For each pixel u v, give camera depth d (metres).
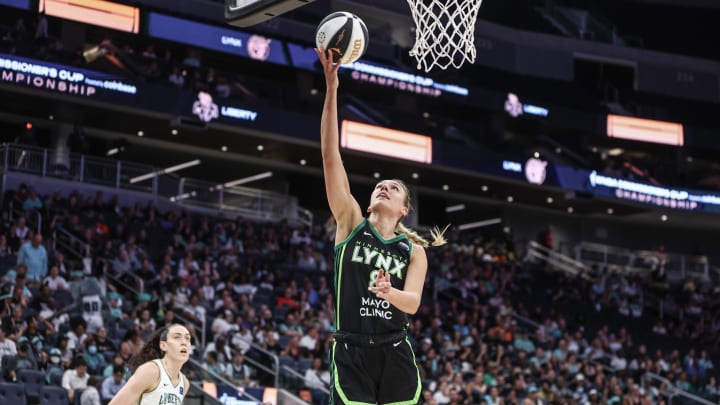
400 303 5.33
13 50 25.62
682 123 37.44
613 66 39.75
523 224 39.66
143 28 28.20
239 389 17.00
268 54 30.00
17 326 17.47
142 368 7.72
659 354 28.20
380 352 5.62
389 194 5.87
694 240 41.56
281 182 36.09
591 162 35.44
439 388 20.47
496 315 28.31
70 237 23.92
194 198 30.94
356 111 31.05
